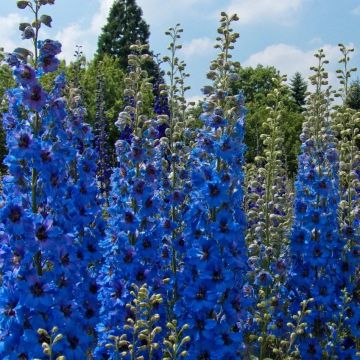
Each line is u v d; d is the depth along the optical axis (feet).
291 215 25.85
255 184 24.35
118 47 174.09
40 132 16.38
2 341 15.83
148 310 17.97
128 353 18.69
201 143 18.65
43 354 15.28
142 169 21.94
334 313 22.84
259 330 21.93
